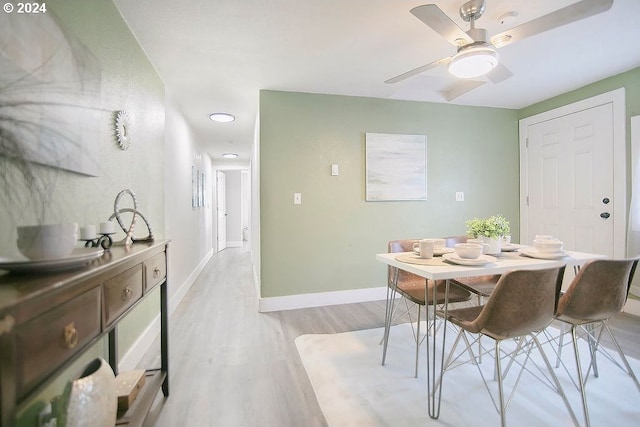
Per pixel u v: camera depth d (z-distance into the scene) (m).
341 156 3.26
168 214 3.00
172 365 1.96
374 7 1.82
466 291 2.02
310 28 2.03
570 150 3.27
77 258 0.84
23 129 1.00
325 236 3.22
